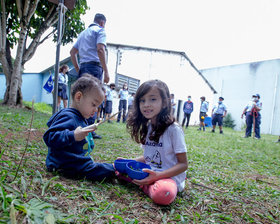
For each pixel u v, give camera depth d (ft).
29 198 3.21
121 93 27.99
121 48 35.40
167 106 5.01
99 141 10.62
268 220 4.39
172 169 4.65
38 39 22.84
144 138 5.51
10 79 22.30
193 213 4.15
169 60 41.09
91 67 9.70
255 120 25.71
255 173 8.55
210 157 10.53
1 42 20.89
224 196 5.37
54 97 10.36
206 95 48.73
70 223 2.91
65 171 4.75
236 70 62.44
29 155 5.73
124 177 4.99
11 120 10.68
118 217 3.15
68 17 21.21
